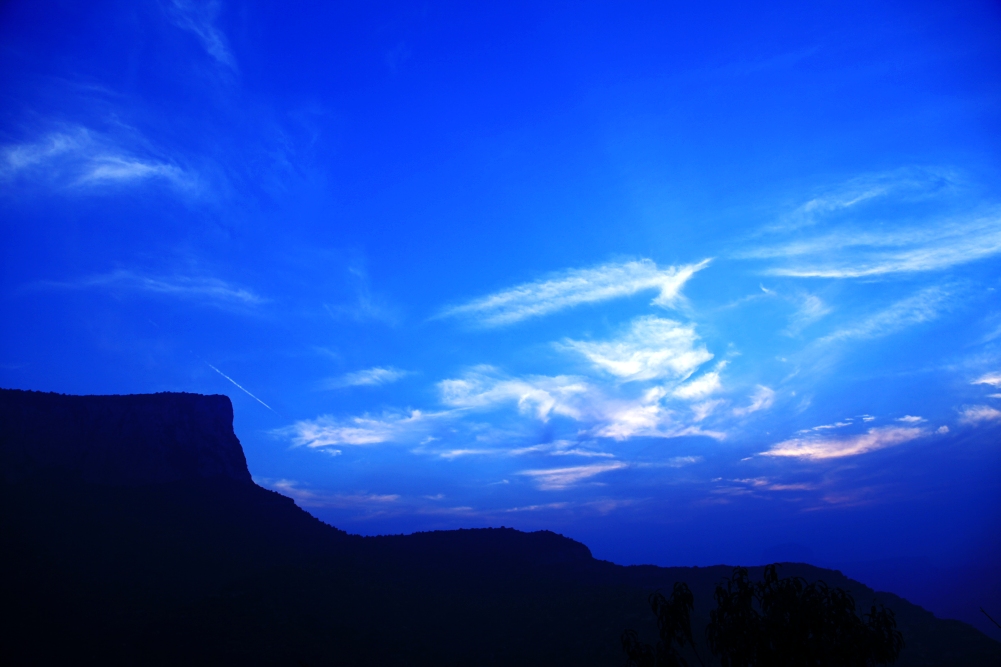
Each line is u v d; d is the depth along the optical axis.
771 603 25.86
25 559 106.12
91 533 121.44
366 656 83.12
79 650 79.38
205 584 113.06
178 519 134.62
